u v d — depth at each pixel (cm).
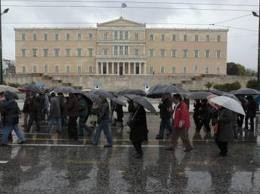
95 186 1071
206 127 2230
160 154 1540
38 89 2358
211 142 1867
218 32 13575
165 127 1986
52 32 13425
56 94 2388
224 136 1487
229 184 1111
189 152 1591
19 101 4778
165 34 13525
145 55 13400
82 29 13375
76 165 1320
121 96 2133
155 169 1279
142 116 1462
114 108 2530
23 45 13438
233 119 1534
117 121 2523
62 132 2158
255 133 2231
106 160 1407
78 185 1079
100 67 13312
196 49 13600
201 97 2133
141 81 10888
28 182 1103
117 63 13338
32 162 1359
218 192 1034
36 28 13388
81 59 13438
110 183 1103
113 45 13338
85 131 2200
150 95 2058
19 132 1752
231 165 1355
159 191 1033
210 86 10044
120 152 1568
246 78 10688
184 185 1095
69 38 13412
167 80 10950
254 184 1114
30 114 2173
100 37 13338
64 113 2330
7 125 1708
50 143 1772
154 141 1881
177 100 1617
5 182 1101
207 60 13625
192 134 2156
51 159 1412
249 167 1327
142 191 1030
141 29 13325
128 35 13338
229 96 1566
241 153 1589
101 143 1797
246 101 2362
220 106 1520
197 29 13550
